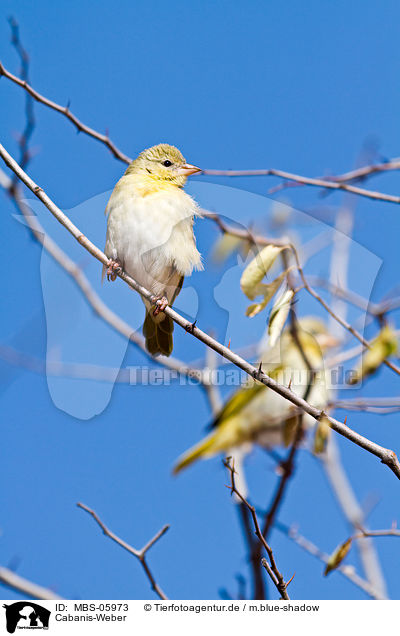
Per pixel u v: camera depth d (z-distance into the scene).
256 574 8.93
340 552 7.91
